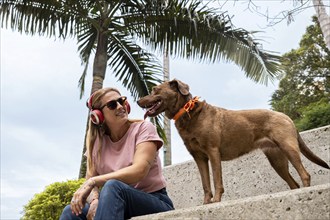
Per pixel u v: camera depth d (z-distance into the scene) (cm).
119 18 750
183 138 362
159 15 724
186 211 226
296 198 195
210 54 734
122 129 282
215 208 217
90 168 288
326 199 188
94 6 741
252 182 414
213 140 350
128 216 254
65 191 543
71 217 264
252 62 730
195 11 707
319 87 1659
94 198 268
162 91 366
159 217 233
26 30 730
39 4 719
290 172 404
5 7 724
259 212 203
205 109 362
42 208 522
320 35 1703
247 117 373
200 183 449
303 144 369
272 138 367
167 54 750
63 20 737
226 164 438
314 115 871
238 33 723
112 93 286
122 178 246
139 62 815
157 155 282
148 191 272
